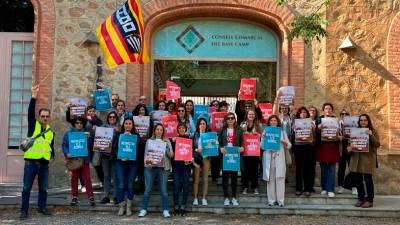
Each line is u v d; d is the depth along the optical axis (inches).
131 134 347.6
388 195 439.2
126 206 351.9
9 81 464.8
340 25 459.8
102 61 457.4
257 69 493.0
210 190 392.8
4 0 474.0
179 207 355.9
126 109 453.4
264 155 370.9
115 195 361.7
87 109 386.6
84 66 457.1
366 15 460.8
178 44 486.3
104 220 328.5
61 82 455.2
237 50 486.9
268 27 486.0
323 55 457.4
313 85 456.8
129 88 455.5
